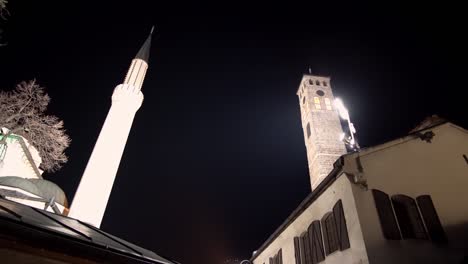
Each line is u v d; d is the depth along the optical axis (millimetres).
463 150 12195
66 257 4422
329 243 11797
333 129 48344
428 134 12359
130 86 42031
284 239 16422
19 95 22297
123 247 5523
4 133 26016
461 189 11172
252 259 22141
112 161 35875
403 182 11109
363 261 9258
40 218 4980
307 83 55844
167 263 5969
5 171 28031
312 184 46375
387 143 11875
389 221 10078
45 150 24516
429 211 10508
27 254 4074
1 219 3842
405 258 9383
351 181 10656
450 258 9695
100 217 32594
